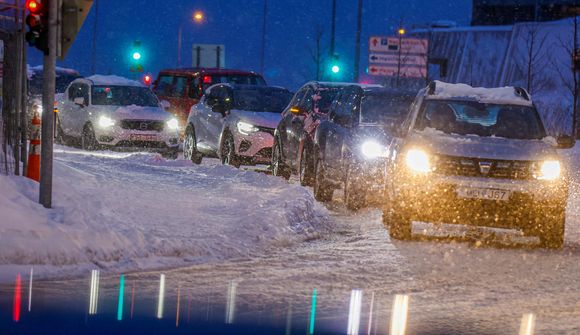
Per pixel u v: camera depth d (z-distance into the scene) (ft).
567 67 373.61
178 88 250.16
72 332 51.29
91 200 94.84
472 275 77.66
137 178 128.67
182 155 230.07
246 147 173.27
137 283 70.28
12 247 74.38
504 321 59.72
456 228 106.93
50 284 68.54
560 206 94.32
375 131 121.19
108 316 56.70
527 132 103.24
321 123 134.62
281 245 91.76
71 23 87.15
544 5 510.58
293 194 112.68
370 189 119.44
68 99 218.38
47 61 87.35
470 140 97.45
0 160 104.42
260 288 69.56
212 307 61.46
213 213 101.91
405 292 69.51
